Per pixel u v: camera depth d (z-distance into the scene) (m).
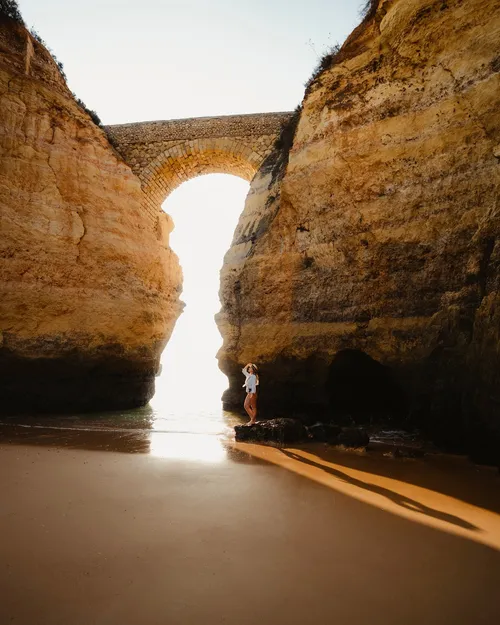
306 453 7.53
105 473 5.77
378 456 7.39
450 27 9.15
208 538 3.74
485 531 4.05
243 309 13.11
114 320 13.66
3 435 8.66
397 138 9.96
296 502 4.80
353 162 10.73
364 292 10.30
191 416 12.78
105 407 13.88
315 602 2.79
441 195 8.99
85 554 3.37
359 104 10.84
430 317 8.89
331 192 11.22
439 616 2.66
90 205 13.78
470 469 6.52
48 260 12.55
